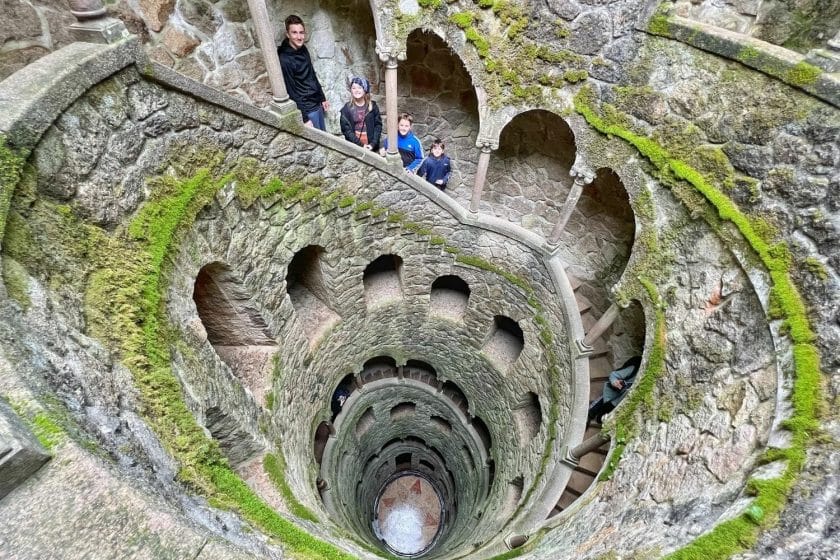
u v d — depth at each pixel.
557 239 6.37
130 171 3.28
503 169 7.49
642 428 4.51
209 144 4.04
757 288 3.56
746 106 3.68
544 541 4.46
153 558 1.45
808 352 3.04
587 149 5.12
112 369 2.54
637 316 6.61
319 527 4.07
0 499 1.45
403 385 10.73
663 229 4.61
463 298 9.23
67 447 1.57
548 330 6.99
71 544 1.42
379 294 8.48
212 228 4.22
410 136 6.51
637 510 3.58
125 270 3.12
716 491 2.95
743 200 3.80
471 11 4.87
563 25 4.59
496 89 5.35
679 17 3.96
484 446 10.43
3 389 1.63
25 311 2.06
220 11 4.70
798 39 3.97
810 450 2.63
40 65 2.73
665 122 4.33
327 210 5.87
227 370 4.37
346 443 9.91
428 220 7.14
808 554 2.20
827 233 3.17
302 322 7.30
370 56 6.77
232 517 2.32
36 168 2.53
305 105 5.52
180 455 2.58
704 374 3.93
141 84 3.29
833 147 3.17
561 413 6.67
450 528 10.78
